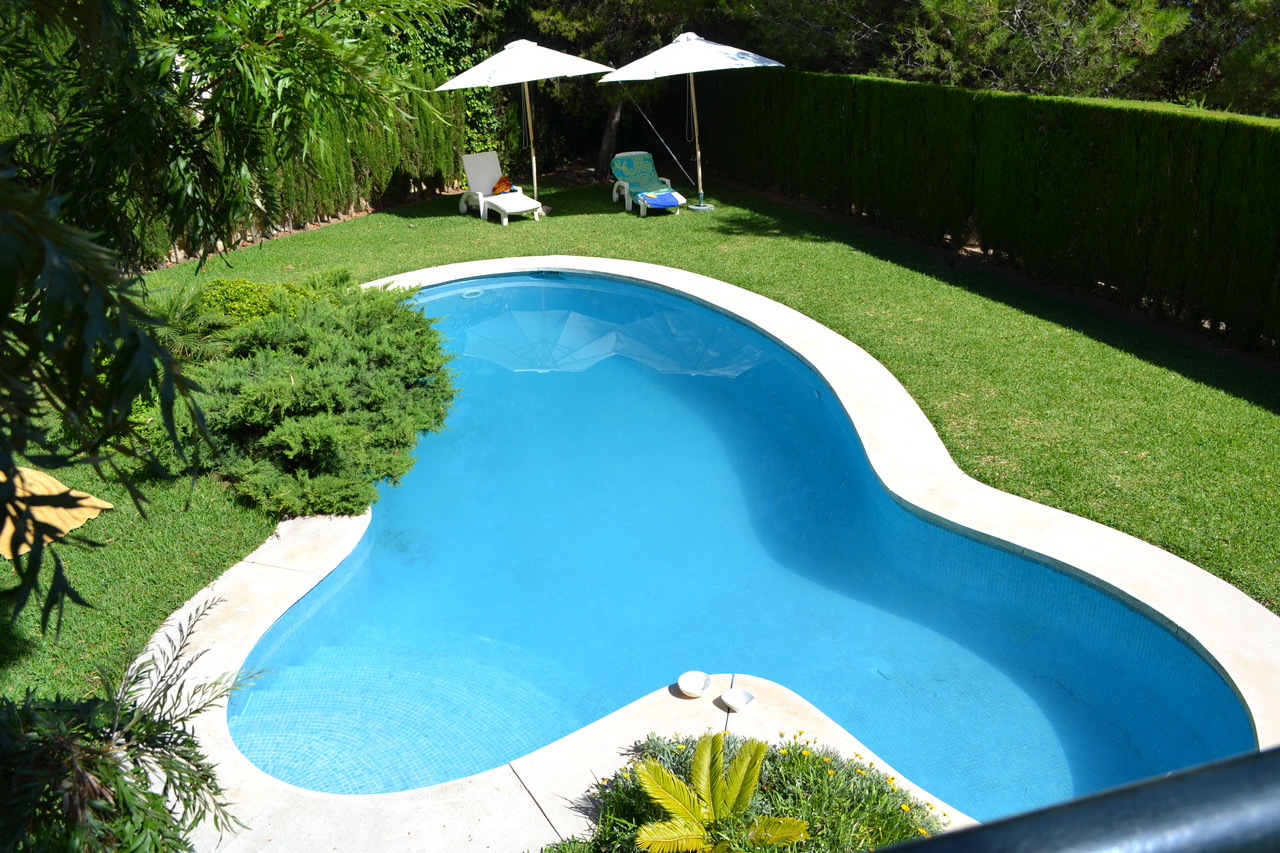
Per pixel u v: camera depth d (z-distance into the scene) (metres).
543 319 14.79
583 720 6.86
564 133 23.47
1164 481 8.39
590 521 9.34
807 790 5.20
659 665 7.39
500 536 9.11
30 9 4.21
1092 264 12.90
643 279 14.94
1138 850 0.50
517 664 7.43
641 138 24.28
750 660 7.41
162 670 6.63
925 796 5.63
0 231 2.02
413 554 8.87
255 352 10.98
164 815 3.96
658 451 10.62
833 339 12.02
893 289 13.84
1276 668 6.16
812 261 15.41
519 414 11.62
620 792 5.40
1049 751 6.44
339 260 16.45
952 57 16.08
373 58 5.46
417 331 12.09
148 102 5.16
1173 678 6.77
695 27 21.09
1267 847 0.52
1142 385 10.24
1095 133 12.40
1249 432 9.12
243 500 8.88
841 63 19.03
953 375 10.77
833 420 10.87
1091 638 7.32
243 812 5.59
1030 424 9.54
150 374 2.34
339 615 8.02
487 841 5.36
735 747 5.59
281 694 7.05
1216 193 10.84
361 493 8.81
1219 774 0.54
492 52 21.12
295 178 17.83
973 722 6.70
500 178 19.33
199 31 5.27
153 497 8.89
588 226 18.20
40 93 5.33
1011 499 8.27
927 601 7.96
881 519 8.85
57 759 3.78
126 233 5.45
